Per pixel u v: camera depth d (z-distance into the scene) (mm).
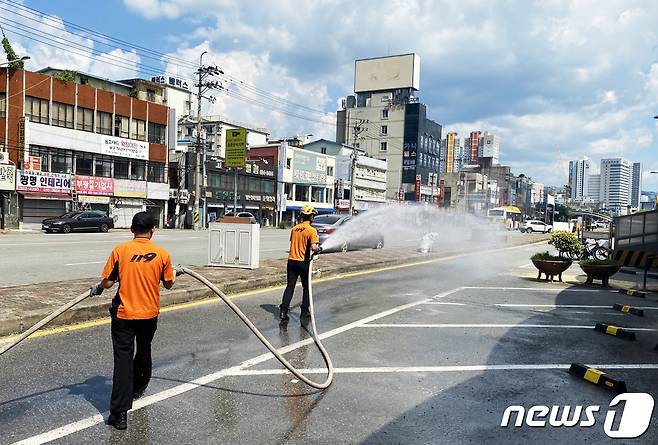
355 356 5426
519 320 7555
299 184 60250
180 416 3752
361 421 3783
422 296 9430
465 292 10125
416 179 82375
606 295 10531
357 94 95562
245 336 6027
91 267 12078
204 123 65125
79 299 3805
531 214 112875
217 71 39281
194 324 6465
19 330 5629
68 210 34156
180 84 65250
